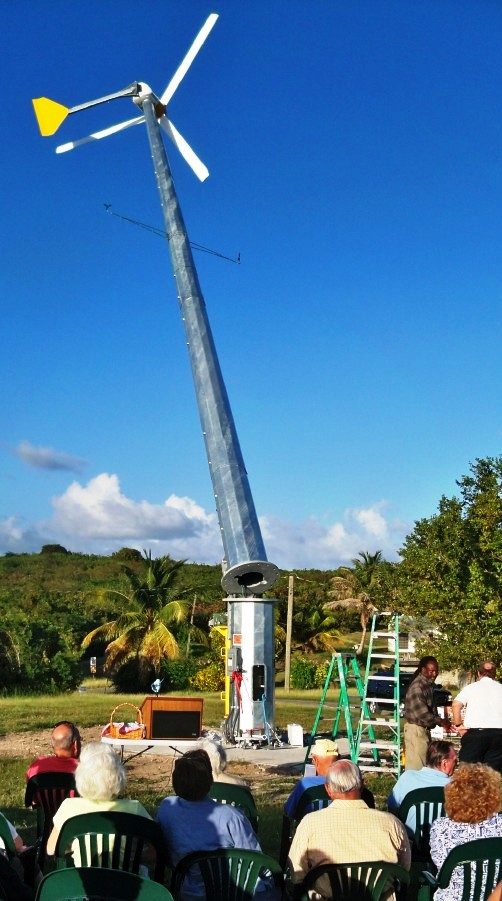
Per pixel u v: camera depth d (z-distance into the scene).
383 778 13.23
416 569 27.92
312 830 5.26
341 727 22.20
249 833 5.50
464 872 5.04
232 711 18.41
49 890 4.17
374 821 5.29
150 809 10.27
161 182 25.11
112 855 5.24
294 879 5.23
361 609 70.50
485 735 10.48
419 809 6.52
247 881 5.04
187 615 49.19
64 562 121.81
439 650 25.73
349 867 5.06
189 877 5.06
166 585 50.94
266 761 15.94
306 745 18.20
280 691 45.12
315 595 77.00
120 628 48.16
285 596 74.81
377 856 5.22
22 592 91.88
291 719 24.78
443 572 27.72
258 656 18.50
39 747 16.91
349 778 5.35
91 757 5.55
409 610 28.48
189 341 22.69
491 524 25.64
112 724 13.01
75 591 93.88
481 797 5.29
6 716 22.89
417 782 7.00
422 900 5.48
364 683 15.06
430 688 11.54
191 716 12.94
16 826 9.44
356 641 70.38
